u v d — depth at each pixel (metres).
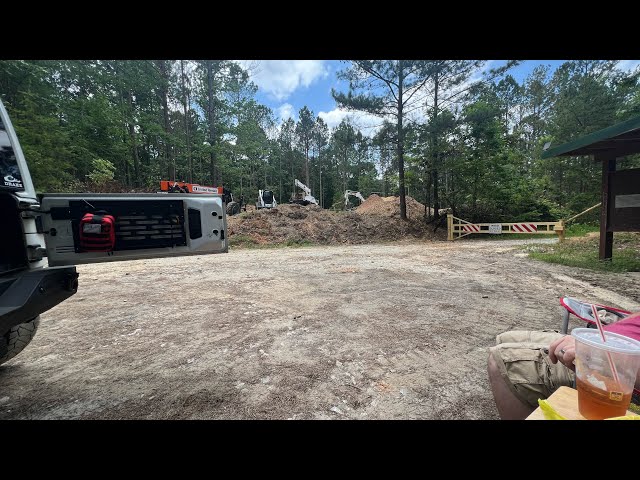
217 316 3.95
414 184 17.34
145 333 3.41
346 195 27.08
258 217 14.76
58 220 1.99
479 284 5.56
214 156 29.19
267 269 7.21
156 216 2.27
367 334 3.32
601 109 20.48
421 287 5.39
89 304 4.48
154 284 5.71
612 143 6.59
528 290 5.11
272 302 4.56
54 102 19.08
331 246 12.88
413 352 2.87
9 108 15.59
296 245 12.89
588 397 0.83
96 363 2.73
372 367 2.60
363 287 5.43
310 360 2.74
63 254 2.00
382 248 11.62
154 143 30.19
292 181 61.81
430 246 11.99
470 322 3.65
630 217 6.76
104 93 25.20
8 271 1.80
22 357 2.85
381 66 15.02
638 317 1.16
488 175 16.25
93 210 2.07
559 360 1.09
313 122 64.19
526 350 1.39
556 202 20.50
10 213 1.84
